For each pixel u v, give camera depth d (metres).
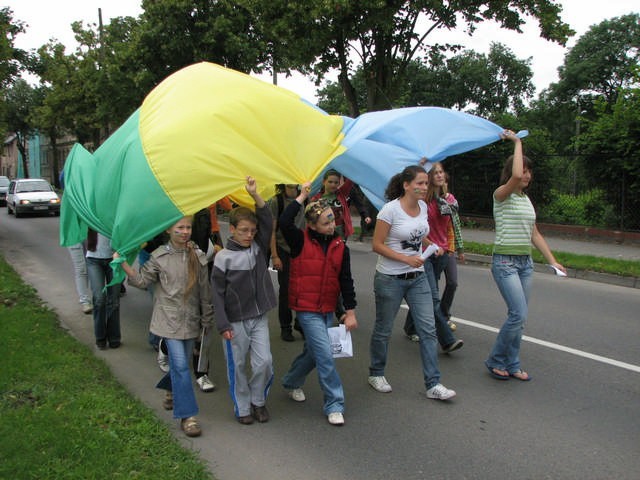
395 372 5.11
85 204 4.59
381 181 5.13
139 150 3.89
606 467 3.45
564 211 14.04
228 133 3.91
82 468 3.13
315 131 4.27
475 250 11.83
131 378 4.98
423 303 4.44
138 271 4.04
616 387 4.71
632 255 10.97
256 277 3.96
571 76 45.41
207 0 19.19
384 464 3.51
